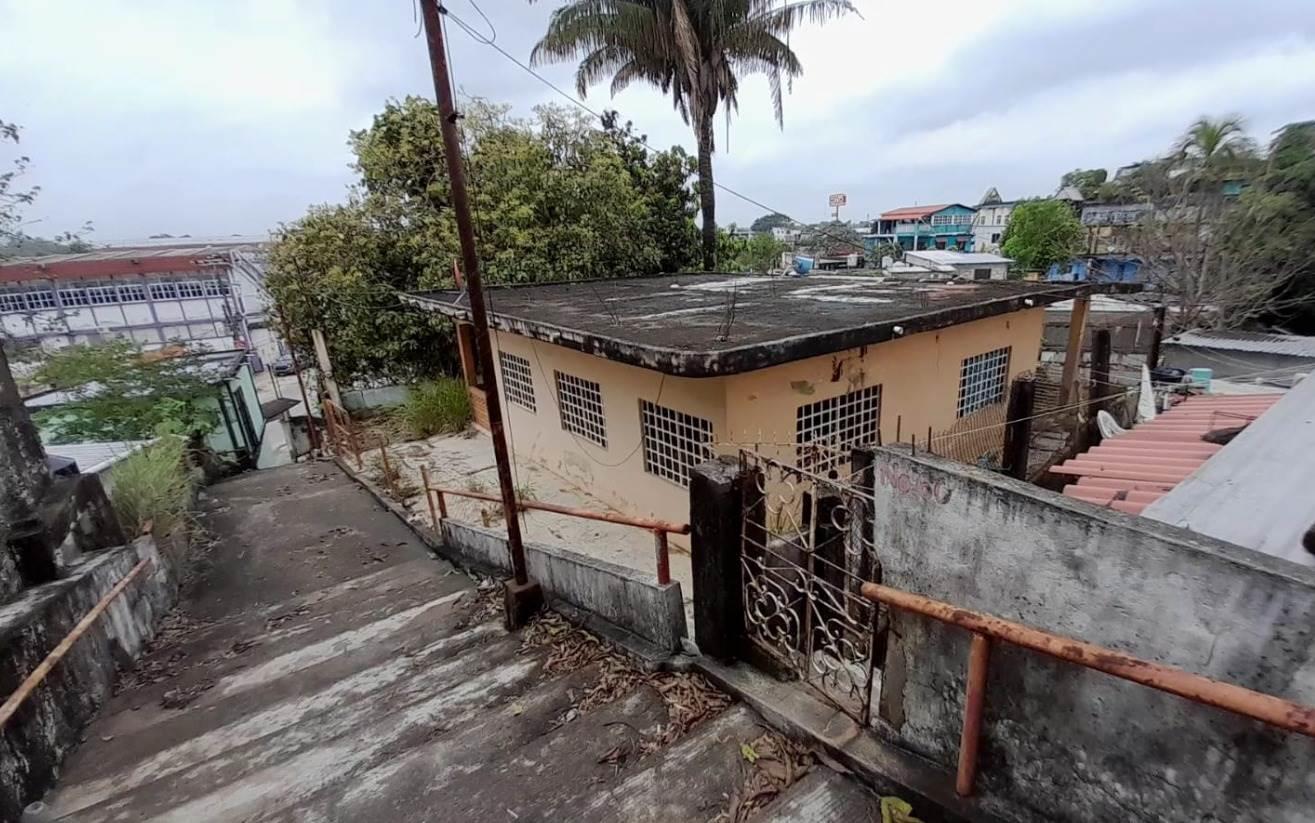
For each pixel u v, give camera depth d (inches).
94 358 385.1
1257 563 46.9
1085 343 578.6
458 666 138.2
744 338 195.0
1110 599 56.3
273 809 97.6
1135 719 57.4
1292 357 557.0
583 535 273.3
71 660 133.3
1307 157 644.7
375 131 525.7
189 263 1191.6
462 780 97.4
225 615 195.6
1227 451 120.5
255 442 550.0
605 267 549.3
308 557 244.2
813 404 244.8
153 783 109.9
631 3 506.3
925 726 80.6
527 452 375.6
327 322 520.1
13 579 136.4
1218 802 53.0
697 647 122.1
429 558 236.7
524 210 479.5
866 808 81.7
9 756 104.8
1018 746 68.6
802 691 102.6
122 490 209.5
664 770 92.8
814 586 108.9
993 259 1041.5
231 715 133.2
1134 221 837.2
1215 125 679.1
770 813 82.4
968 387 328.8
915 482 72.4
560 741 103.7
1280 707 43.0
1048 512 59.2
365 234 505.4
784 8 520.1
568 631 144.9
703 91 537.6
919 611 71.1
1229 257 677.3
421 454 397.7
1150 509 104.0
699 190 629.9
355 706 128.1
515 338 353.7
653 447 266.4
